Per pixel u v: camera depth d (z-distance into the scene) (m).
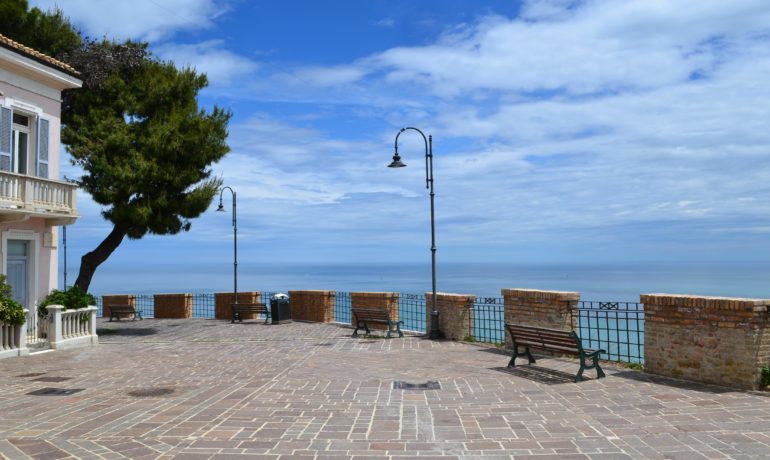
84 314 15.13
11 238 14.59
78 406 7.38
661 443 5.47
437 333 14.50
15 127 15.09
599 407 6.94
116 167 17.80
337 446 5.55
